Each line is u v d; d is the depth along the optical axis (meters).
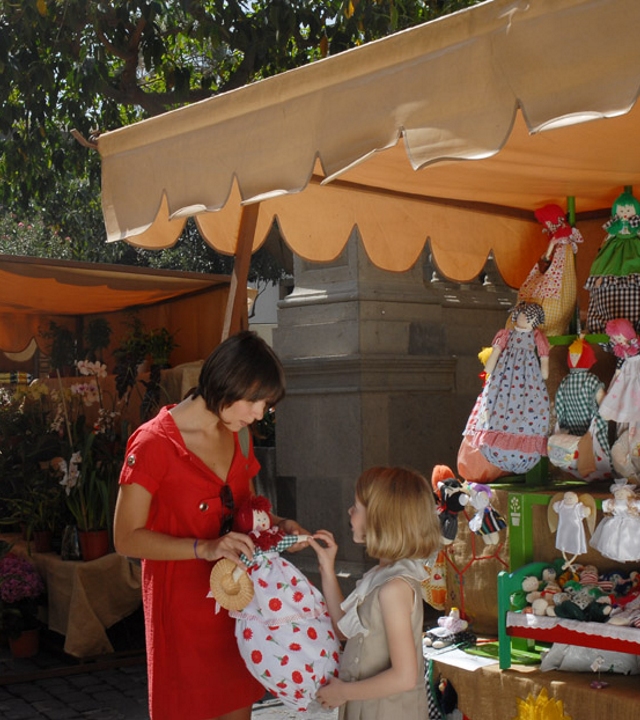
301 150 2.67
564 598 3.65
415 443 7.73
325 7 8.96
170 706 2.84
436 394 7.93
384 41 2.47
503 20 2.22
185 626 2.84
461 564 4.33
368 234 4.32
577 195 4.38
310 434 7.77
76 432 6.91
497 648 4.08
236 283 3.68
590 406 4.00
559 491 4.01
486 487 4.10
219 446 2.98
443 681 3.91
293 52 10.00
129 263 16.80
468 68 2.28
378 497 2.74
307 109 2.66
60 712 5.46
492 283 8.72
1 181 10.82
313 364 7.68
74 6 8.43
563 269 4.24
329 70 2.61
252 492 3.14
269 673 2.73
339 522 7.55
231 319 3.67
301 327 7.89
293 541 2.88
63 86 10.37
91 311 7.75
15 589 6.40
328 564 2.98
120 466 6.55
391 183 4.05
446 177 3.91
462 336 8.30
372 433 7.45
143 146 3.23
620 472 3.87
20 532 7.63
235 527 2.93
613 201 4.53
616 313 4.04
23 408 7.71
